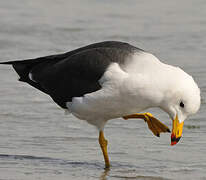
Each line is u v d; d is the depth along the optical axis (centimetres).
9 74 1997
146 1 3083
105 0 3105
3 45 2323
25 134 1444
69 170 1198
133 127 1504
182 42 2339
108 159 1253
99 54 1246
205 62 2048
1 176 1138
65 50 2253
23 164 1230
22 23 2648
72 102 1276
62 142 1394
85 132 1470
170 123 1530
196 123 1513
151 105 1218
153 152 1322
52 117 1585
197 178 1140
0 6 2967
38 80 1349
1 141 1388
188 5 2972
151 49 2247
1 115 1590
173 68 1202
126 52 1234
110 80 1192
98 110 1241
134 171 1195
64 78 1291
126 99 1200
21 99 1739
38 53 2208
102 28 2583
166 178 1144
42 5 3011
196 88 1192
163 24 2639
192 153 1305
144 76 1177
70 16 2794
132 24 2648
